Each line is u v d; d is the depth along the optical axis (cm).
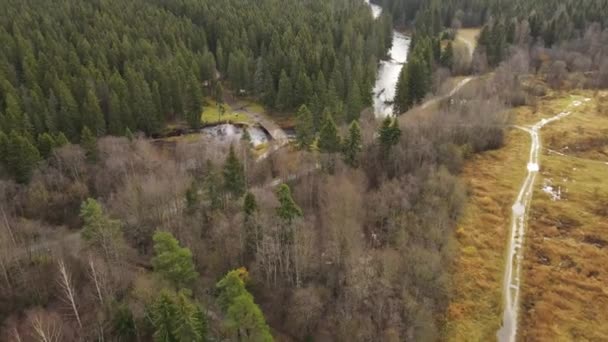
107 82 11038
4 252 6028
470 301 6000
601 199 7562
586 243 6744
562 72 12662
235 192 7381
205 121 11788
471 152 9062
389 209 7381
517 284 6194
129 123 10406
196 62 12738
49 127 9625
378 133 8856
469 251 6738
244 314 4466
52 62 11569
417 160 8431
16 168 7944
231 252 6588
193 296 5762
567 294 5981
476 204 7638
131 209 7175
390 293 5897
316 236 6769
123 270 6106
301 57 12838
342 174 7894
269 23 15062
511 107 11025
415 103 11294
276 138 10706
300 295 5919
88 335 5256
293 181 8306
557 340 5441
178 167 8638
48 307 5750
